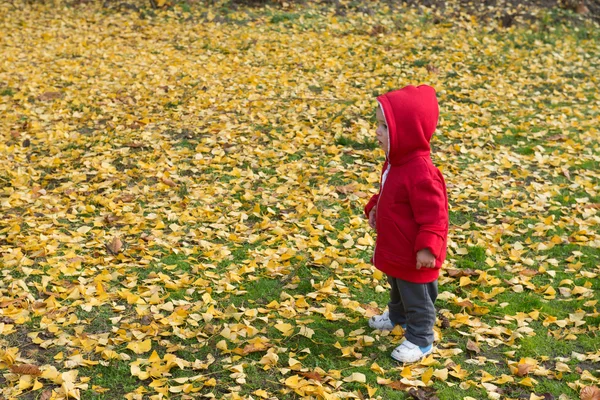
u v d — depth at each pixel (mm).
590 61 10289
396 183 3570
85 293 4277
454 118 7797
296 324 4074
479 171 6457
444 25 11453
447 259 4875
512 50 10445
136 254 4898
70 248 4926
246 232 5227
